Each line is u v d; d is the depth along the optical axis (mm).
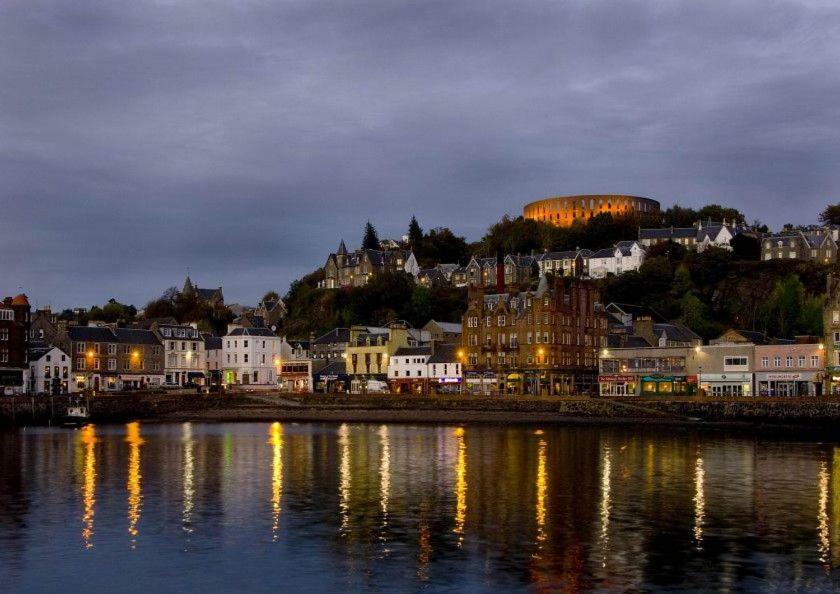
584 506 56625
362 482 67250
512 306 174125
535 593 37906
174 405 162000
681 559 43156
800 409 122062
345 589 38625
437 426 131500
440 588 38688
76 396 153000
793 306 196625
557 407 141625
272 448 94250
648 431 116875
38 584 39531
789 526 50344
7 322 170250
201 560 43250
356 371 196250
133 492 62812
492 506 56750
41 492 62906
